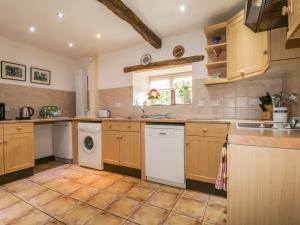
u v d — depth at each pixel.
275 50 1.38
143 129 2.46
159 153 2.32
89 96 3.81
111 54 3.58
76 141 3.18
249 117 2.39
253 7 1.24
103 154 2.83
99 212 1.69
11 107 2.95
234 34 2.15
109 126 2.74
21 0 1.91
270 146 0.80
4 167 2.31
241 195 0.86
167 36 2.93
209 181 2.02
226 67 2.45
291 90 1.77
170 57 2.94
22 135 2.51
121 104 3.48
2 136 2.30
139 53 3.26
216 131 1.99
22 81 3.11
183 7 2.11
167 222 1.54
